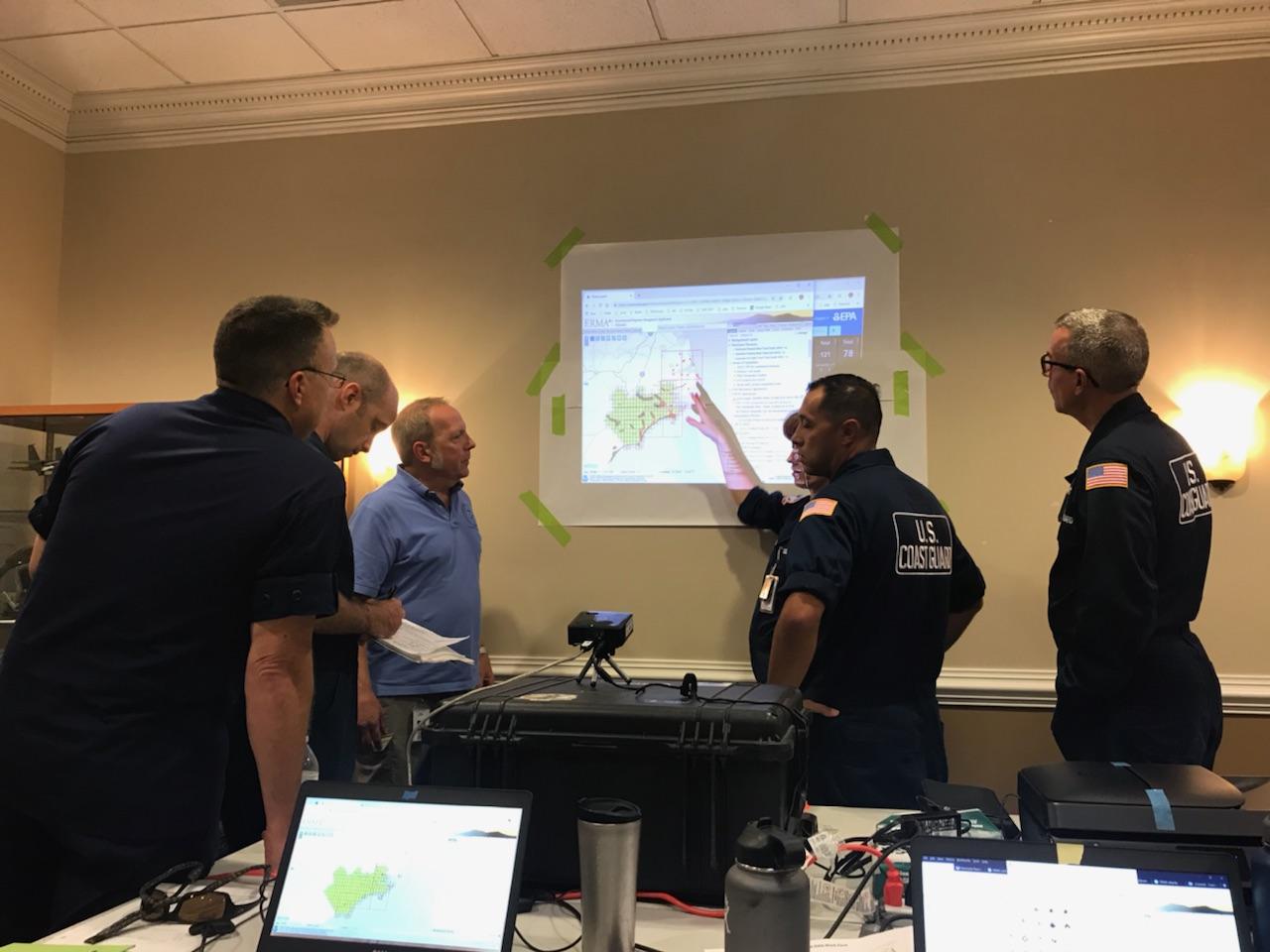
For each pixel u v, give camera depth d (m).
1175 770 1.18
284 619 1.31
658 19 2.81
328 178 3.25
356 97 3.21
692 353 2.99
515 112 3.13
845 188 2.91
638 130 3.05
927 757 1.83
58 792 1.25
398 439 2.50
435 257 3.16
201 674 1.32
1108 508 1.81
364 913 0.97
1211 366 2.67
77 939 1.08
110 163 3.41
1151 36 2.73
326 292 3.22
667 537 2.96
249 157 3.31
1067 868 0.89
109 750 1.26
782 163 2.96
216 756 1.36
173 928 1.11
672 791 1.16
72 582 1.30
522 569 3.03
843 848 1.24
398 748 2.33
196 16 2.82
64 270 3.40
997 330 2.80
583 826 0.98
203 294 3.31
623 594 2.97
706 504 2.94
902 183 2.88
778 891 0.86
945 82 2.87
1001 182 2.82
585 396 3.04
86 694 1.27
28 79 3.17
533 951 1.04
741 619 2.89
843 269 2.90
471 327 3.12
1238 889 0.86
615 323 3.04
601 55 3.02
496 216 3.13
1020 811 1.21
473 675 2.48
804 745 1.28
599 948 0.97
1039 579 2.72
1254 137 2.69
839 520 1.81
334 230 3.23
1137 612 1.76
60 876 1.28
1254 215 2.68
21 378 3.24
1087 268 2.76
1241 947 0.84
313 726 1.92
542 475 3.04
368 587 2.30
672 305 3.00
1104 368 1.99
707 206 3.00
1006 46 2.81
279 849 1.26
